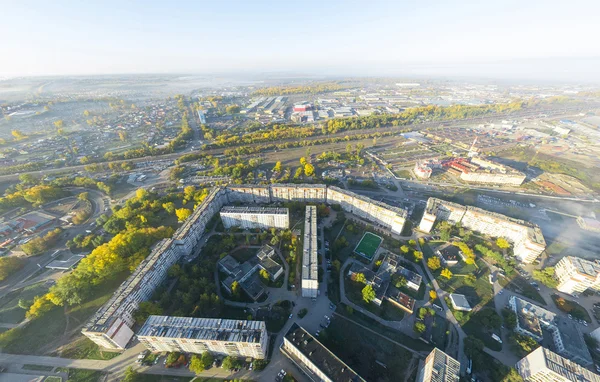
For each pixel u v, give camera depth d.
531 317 177.50
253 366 152.00
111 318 159.00
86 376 149.00
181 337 148.62
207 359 150.38
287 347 155.62
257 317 181.38
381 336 170.38
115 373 150.62
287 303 190.88
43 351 161.12
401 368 152.75
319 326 176.12
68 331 172.25
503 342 168.75
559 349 160.62
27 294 199.00
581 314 181.00
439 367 135.00
